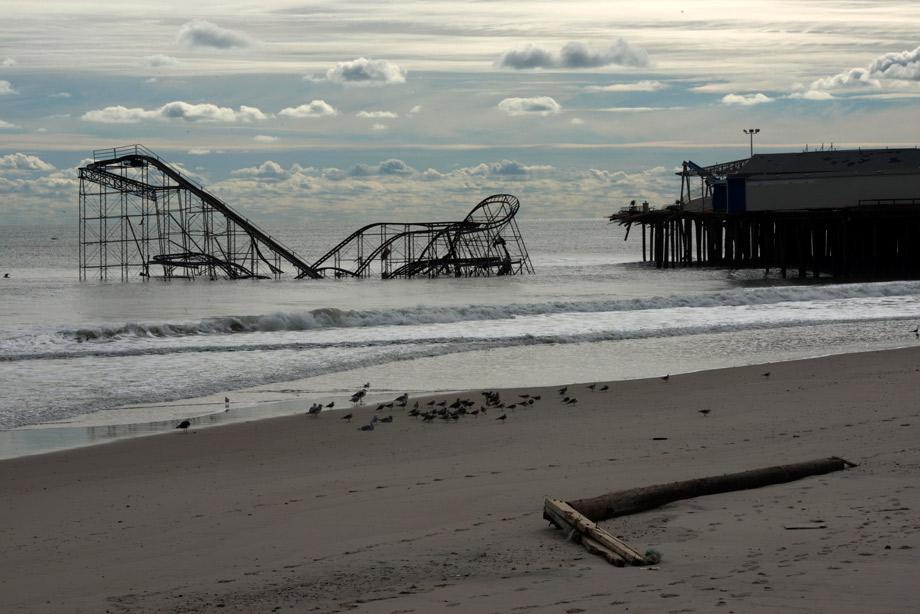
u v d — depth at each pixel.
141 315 60.59
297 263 101.25
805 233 106.19
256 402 25.72
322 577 9.85
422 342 39.75
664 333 42.50
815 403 21.38
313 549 11.08
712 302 57.22
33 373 31.36
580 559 9.89
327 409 23.97
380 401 25.48
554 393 25.31
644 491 11.83
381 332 43.94
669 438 17.80
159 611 9.14
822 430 17.44
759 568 8.99
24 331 41.66
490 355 35.78
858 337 40.25
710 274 99.88
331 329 45.94
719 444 16.70
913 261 94.50
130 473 16.94
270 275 106.62
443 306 51.72
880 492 11.79
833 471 13.30
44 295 80.06
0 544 12.19
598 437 18.39
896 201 95.69
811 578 8.52
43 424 22.56
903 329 43.06
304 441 19.61
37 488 15.77
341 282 94.19
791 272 100.88
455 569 9.80
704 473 14.01
